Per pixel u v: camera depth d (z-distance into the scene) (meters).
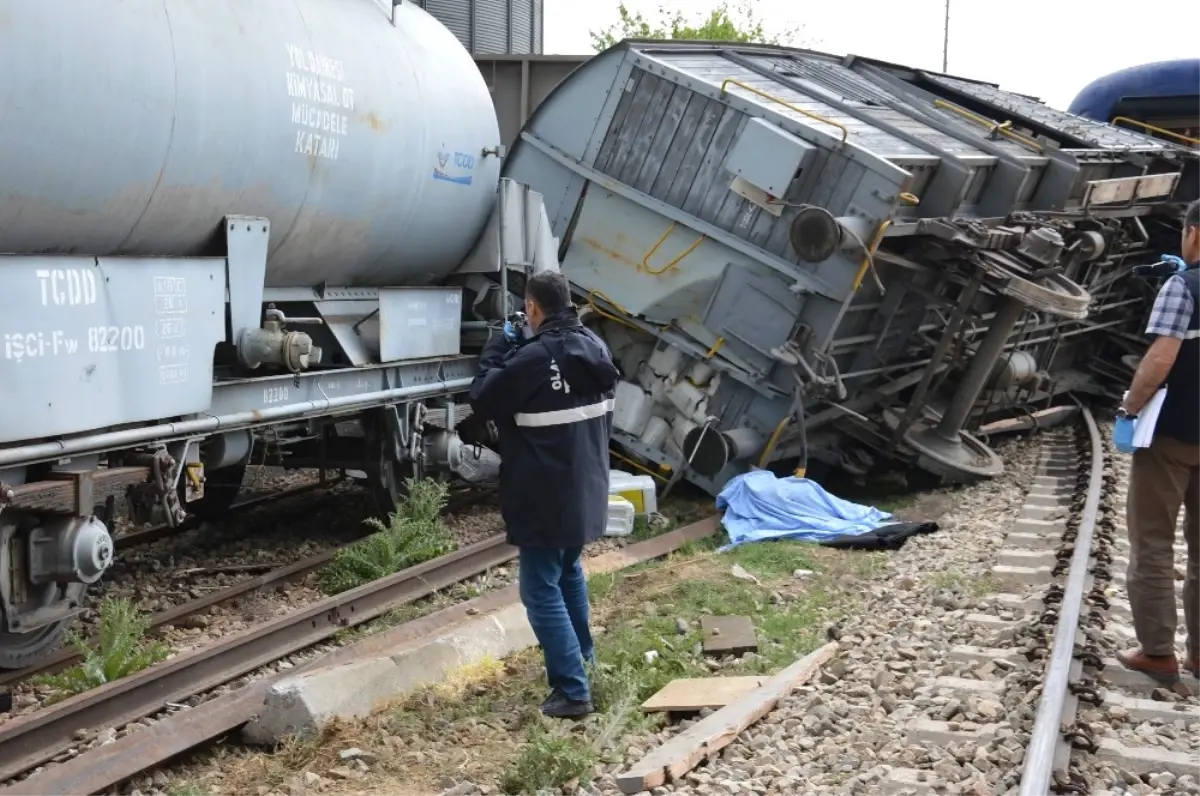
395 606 7.06
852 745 4.85
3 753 4.61
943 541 8.90
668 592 7.32
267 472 11.88
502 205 10.12
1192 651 5.70
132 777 4.57
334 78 7.77
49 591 5.85
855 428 11.63
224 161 6.77
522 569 5.30
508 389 5.09
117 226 6.25
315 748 4.87
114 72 5.85
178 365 6.55
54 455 5.66
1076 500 9.91
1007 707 5.20
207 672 5.69
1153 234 17.08
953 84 16.39
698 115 10.67
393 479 9.27
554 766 4.48
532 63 15.97
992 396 13.45
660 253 10.87
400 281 9.84
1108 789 4.38
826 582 7.82
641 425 11.12
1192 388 5.38
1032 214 12.05
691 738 4.79
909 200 9.84
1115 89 19.14
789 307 10.25
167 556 8.42
